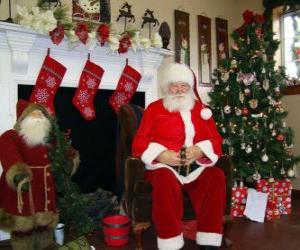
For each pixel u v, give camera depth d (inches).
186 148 80.5
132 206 80.0
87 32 100.1
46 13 92.3
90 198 104.1
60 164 82.7
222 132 119.3
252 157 117.4
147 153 79.7
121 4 126.0
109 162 119.1
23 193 75.6
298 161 118.6
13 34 90.7
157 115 86.1
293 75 148.6
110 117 118.2
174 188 73.0
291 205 130.6
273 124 116.6
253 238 94.7
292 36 149.3
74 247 78.8
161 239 71.6
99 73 109.6
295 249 86.4
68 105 107.9
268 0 143.9
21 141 78.5
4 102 94.0
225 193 78.5
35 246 79.7
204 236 74.5
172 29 142.3
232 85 120.6
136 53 119.1
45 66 99.3
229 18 165.3
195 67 150.2
